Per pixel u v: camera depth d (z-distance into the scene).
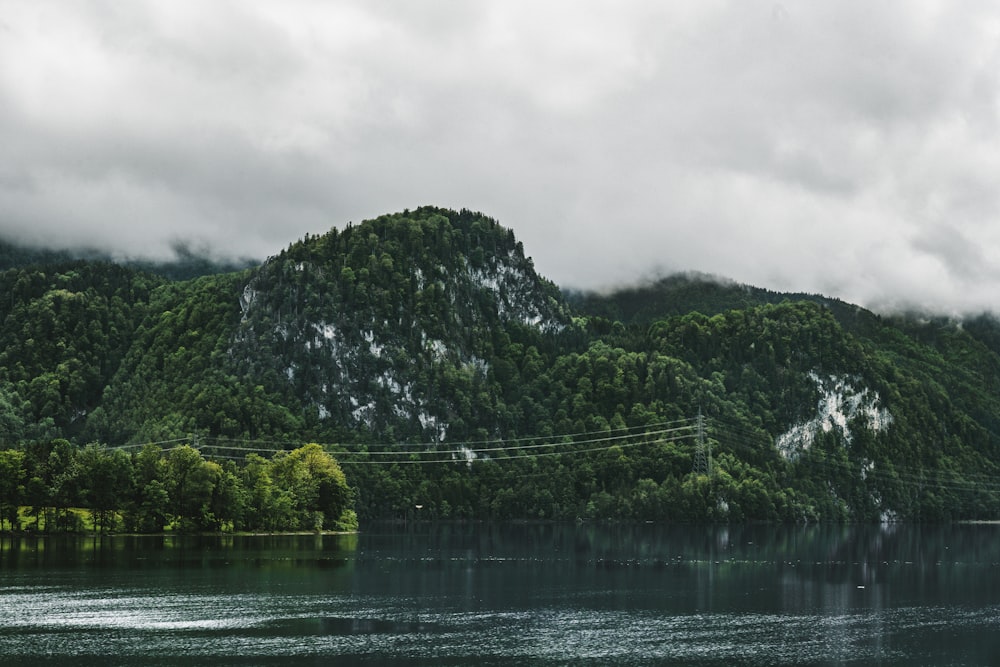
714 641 136.75
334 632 137.38
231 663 118.75
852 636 141.50
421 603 163.75
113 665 116.94
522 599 170.50
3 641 128.62
